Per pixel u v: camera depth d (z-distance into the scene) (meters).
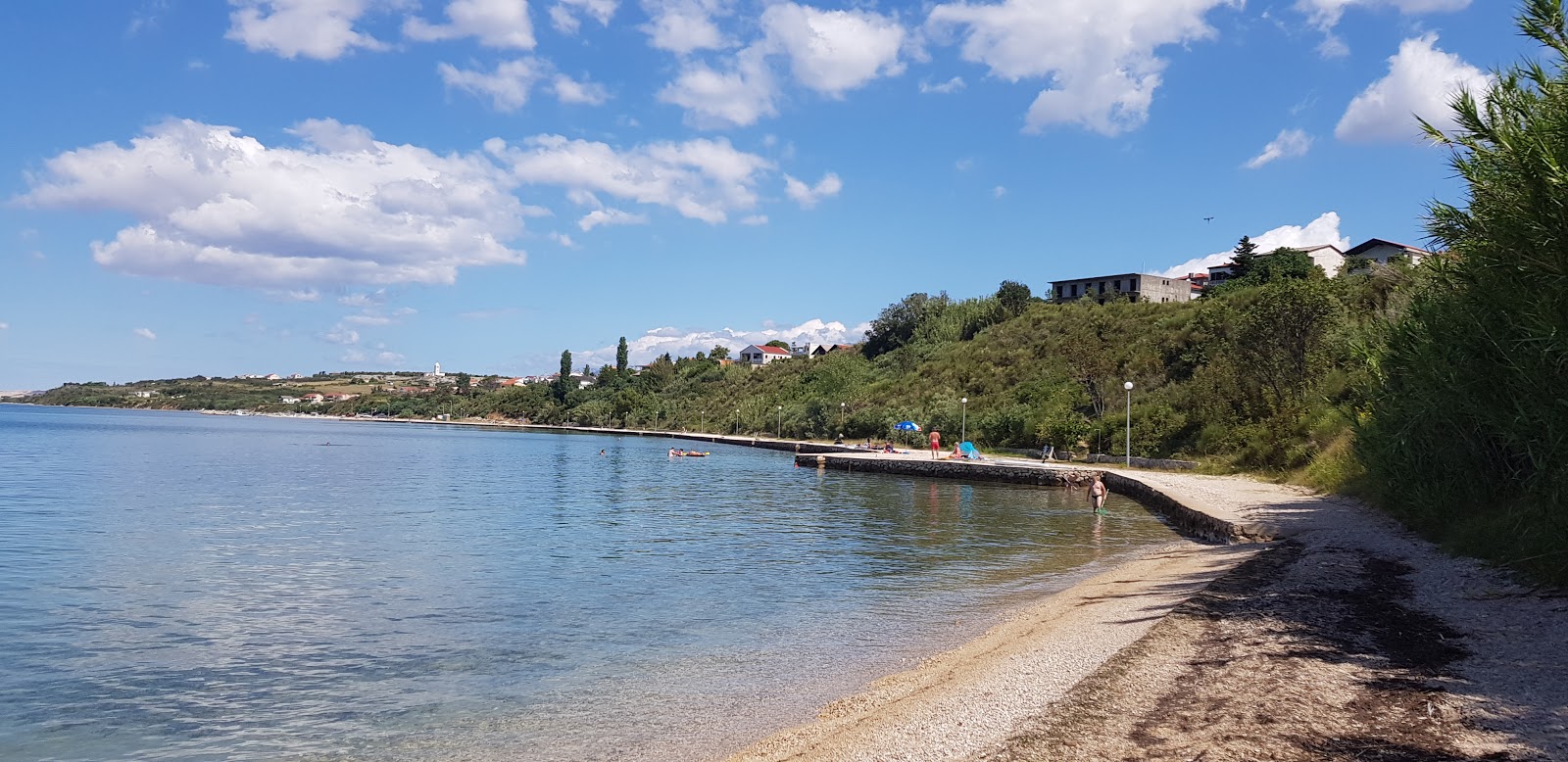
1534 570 12.14
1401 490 18.33
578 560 21.95
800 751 8.48
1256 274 83.00
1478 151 12.41
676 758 8.76
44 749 9.46
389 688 11.48
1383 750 6.67
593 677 11.83
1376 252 88.94
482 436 143.88
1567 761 6.18
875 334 138.25
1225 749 6.96
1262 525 21.36
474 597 17.28
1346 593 12.77
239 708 10.71
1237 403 47.91
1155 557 20.47
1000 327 103.12
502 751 9.13
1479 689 7.96
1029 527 28.80
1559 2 11.66
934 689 10.24
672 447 105.50
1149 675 9.38
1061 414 62.53
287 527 29.17
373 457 77.25
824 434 100.69
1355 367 32.31
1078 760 7.09
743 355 198.00
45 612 16.02
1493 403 14.05
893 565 21.02
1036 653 11.44
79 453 73.88
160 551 23.62
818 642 13.56
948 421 77.50
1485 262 13.13
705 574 19.88
